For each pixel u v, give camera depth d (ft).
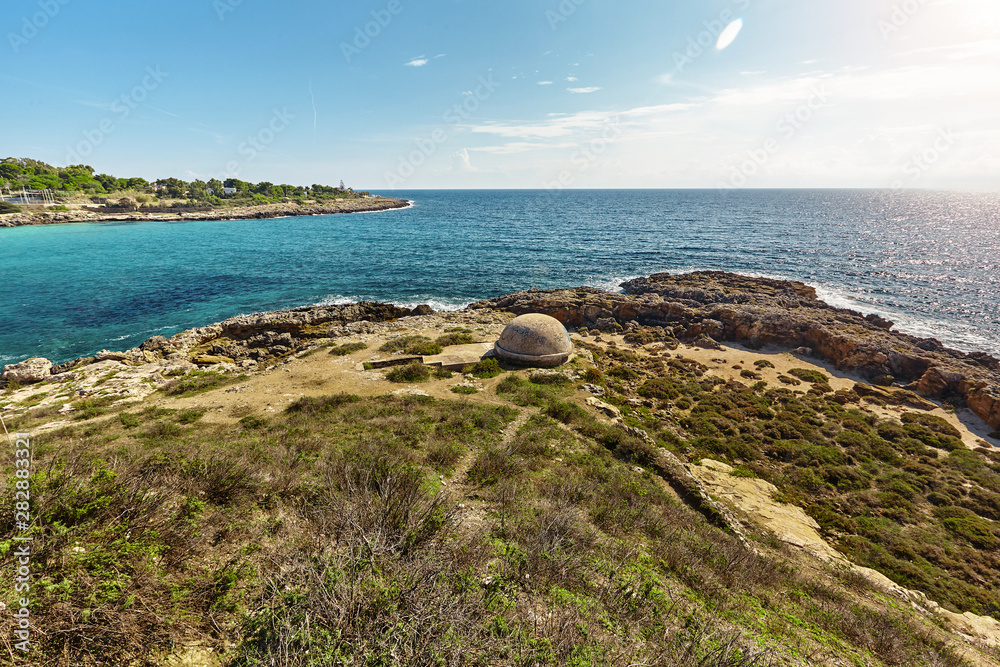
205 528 18.83
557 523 23.44
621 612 17.67
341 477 26.63
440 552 18.07
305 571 15.58
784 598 25.89
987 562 42.65
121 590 13.82
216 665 12.58
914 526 47.60
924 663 22.29
